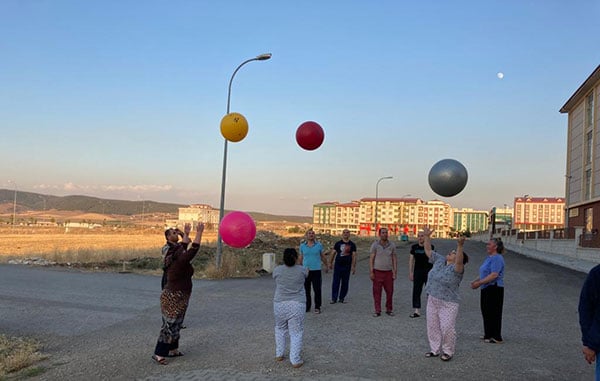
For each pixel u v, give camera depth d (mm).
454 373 6375
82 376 6250
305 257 10758
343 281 12180
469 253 36844
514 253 38938
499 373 6426
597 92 40906
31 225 117438
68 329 8945
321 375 6211
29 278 16203
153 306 11438
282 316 6727
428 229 7488
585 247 28453
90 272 18562
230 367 6566
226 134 10406
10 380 6125
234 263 18969
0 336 8289
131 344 7852
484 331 8500
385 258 10406
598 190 39906
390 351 7426
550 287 16422
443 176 7121
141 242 47812
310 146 9758
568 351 7691
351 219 146000
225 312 10695
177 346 7105
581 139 45156
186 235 7238
